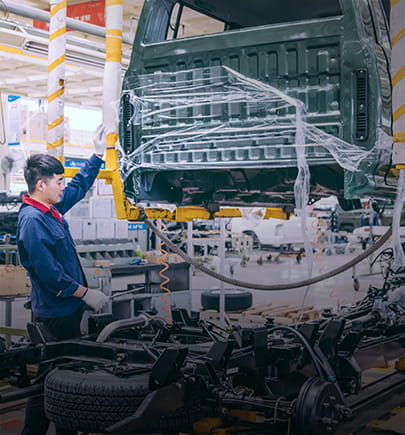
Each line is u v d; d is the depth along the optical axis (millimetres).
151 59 3713
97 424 2846
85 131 13500
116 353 3328
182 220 4422
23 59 8031
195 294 10141
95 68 8406
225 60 3496
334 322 3445
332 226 18594
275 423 3002
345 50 3174
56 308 3588
